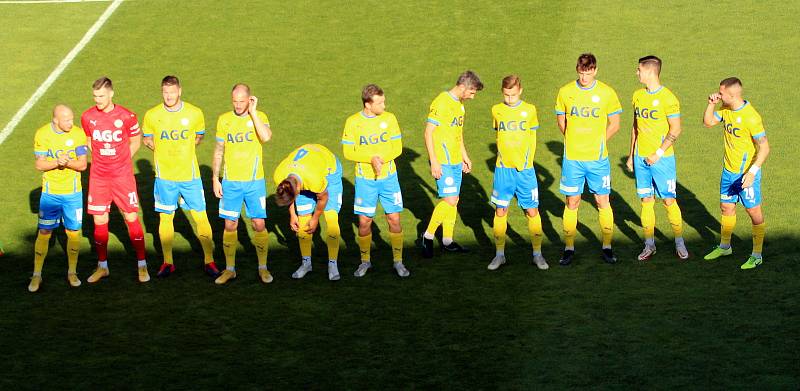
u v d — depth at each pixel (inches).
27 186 2080.5
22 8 2930.6
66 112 1611.7
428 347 1469.0
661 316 1540.4
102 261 1712.6
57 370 1425.9
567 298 1611.7
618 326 1514.5
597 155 1704.0
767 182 1999.3
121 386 1381.6
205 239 1718.8
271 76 2534.5
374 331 1520.7
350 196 2046.0
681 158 2127.2
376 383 1376.7
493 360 1428.4
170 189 1692.9
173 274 1738.4
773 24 2694.4
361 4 2903.5
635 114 1731.1
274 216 1967.3
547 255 1781.5
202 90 2470.5
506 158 1688.0
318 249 1834.4
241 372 1412.4
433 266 1748.3
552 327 1517.0
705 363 1406.3
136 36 2753.4
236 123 1657.2
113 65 2608.3
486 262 1759.4
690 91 2389.3
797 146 2130.9
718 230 1847.9
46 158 1632.6
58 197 1652.3
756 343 1453.0
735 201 1696.6
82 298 1648.6
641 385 1357.0
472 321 1542.8
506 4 2866.6
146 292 1669.5
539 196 2014.0
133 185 1684.3
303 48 2664.9
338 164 1688.0
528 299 1611.7
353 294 1647.4
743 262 1715.1
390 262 1771.7
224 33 2755.9
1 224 1927.9
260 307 1609.3
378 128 1656.0
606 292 1627.7
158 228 1924.2
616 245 1809.8
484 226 1907.0
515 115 1676.9
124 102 2416.3
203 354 1464.1
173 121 1669.5
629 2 2849.4
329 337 1505.9
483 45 2647.6
